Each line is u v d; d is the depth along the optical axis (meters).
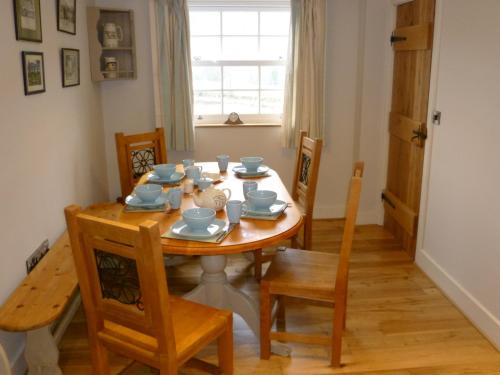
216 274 2.42
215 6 3.89
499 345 2.29
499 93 2.23
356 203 1.94
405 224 3.46
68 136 2.90
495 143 2.27
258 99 4.12
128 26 3.71
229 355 1.85
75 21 3.08
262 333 2.20
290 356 2.26
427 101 3.09
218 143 4.07
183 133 3.86
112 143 3.95
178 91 3.77
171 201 2.16
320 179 4.21
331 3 3.84
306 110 3.89
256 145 4.10
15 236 2.06
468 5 2.51
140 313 1.50
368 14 3.74
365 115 3.96
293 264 2.29
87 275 1.54
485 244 2.39
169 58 3.72
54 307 1.83
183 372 2.13
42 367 1.89
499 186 2.25
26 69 2.20
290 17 3.76
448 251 2.82
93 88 3.58
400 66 3.57
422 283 3.02
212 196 2.14
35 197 2.31
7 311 1.80
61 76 2.77
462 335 2.44
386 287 2.96
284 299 2.50
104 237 1.41
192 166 2.75
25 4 2.19
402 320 2.58
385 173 4.00
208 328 1.71
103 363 1.69
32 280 2.04
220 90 4.09
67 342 2.38
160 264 1.36
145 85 3.87
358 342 2.38
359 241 3.76
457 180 2.68
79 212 1.46
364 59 3.83
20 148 2.13
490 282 2.36
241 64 4.04
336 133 4.12
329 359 2.24
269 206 2.11
